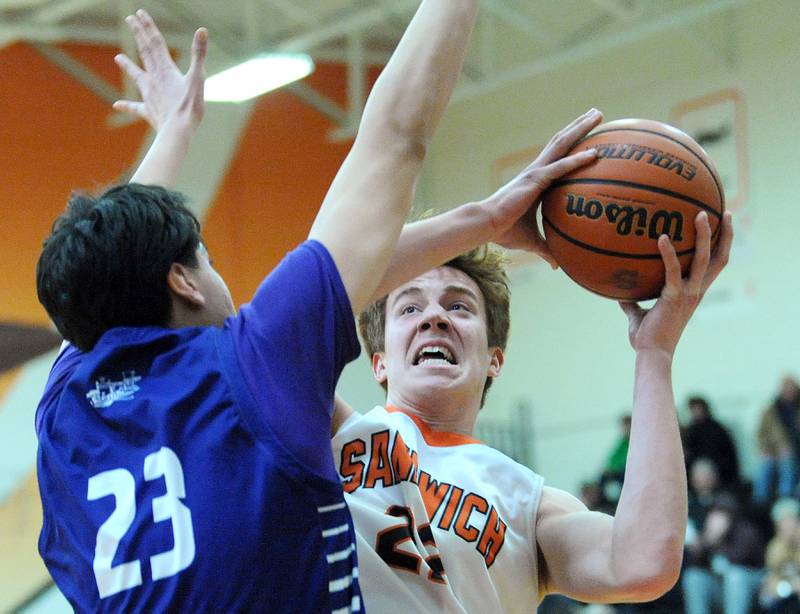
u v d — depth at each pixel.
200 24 17.20
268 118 19.22
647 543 3.14
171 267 2.54
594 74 17.33
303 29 17.75
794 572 12.12
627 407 16.67
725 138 15.76
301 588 2.28
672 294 3.11
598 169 3.10
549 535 3.65
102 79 18.09
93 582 2.36
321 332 2.36
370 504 3.47
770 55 15.33
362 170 2.50
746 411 15.26
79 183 17.84
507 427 17.94
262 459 2.30
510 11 16.17
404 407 3.86
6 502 16.88
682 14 14.78
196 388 2.38
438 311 3.83
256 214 19.00
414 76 2.54
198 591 2.25
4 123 17.58
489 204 2.98
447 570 3.50
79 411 2.50
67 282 2.52
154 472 2.35
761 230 15.30
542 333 17.80
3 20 16.91
